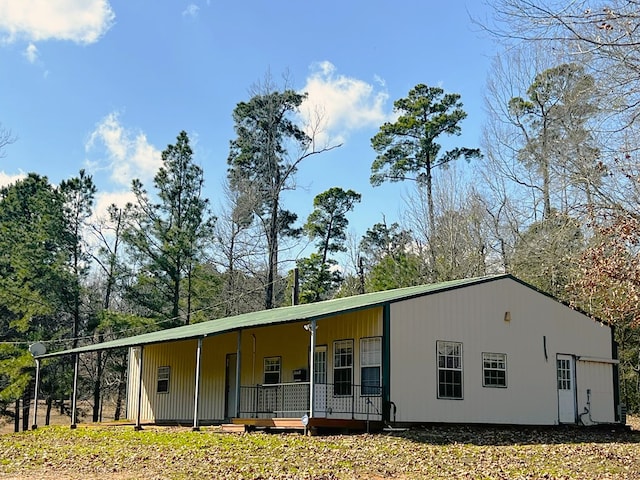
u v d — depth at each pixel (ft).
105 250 130.11
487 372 69.56
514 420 70.38
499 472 41.65
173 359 94.84
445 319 67.62
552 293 96.58
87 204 133.39
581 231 91.86
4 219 138.41
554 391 74.38
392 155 160.45
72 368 124.88
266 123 164.25
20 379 112.57
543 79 107.86
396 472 41.75
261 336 80.02
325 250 179.52
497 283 72.38
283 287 161.68
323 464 44.14
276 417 74.38
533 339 73.87
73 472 44.60
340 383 67.72
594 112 47.60
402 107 161.89
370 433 59.82
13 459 51.78
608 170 62.59
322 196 180.45
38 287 120.47
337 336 69.05
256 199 156.87
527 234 111.65
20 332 125.18
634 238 56.54
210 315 137.80
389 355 63.10
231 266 151.94
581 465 45.14
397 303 64.69
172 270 130.31
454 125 157.69
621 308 57.67
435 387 65.57
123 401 152.46
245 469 42.78
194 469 43.70
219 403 84.38
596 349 79.05
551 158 95.09
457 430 63.93
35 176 141.90
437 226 136.46
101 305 134.41
